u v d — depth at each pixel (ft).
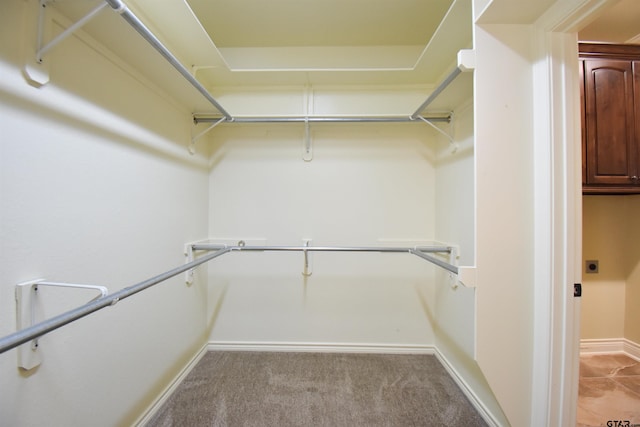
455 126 5.58
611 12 5.09
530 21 3.38
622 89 5.30
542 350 3.33
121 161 3.74
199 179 6.20
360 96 6.21
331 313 6.66
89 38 3.17
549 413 3.25
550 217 3.25
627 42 5.92
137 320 4.09
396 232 6.63
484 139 3.42
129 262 3.89
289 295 6.68
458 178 5.45
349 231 6.68
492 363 3.43
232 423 4.29
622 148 5.26
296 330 6.66
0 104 2.28
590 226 6.63
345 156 6.68
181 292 5.39
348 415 4.48
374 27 5.87
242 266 6.68
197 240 6.10
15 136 2.40
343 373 5.67
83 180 3.12
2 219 2.31
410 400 4.86
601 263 6.63
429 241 6.60
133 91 3.98
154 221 4.50
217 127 6.68
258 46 6.56
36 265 2.58
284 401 4.79
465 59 3.40
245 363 6.04
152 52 3.56
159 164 4.65
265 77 5.87
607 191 5.32
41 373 2.65
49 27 2.65
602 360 6.23
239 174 6.69
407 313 6.62
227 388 5.14
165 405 4.68
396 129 6.63
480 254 3.41
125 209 3.81
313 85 6.23
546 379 3.28
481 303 3.42
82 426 3.11
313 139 6.69
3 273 2.31
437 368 5.90
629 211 6.56
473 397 4.73
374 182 6.66
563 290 3.24
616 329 6.61
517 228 3.43
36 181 2.59
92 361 3.26
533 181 3.43
